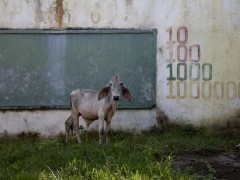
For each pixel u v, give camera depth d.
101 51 10.21
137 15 10.27
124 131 10.21
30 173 6.89
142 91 10.26
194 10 10.28
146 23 10.27
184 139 9.38
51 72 10.19
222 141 9.48
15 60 10.16
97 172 6.70
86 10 10.21
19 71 10.16
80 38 10.18
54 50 10.17
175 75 10.27
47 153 8.01
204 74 10.29
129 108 10.23
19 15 10.16
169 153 8.42
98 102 8.77
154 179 6.55
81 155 7.71
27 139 10.02
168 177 6.59
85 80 10.22
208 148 8.80
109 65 10.23
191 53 10.28
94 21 10.23
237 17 10.29
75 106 9.23
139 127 10.23
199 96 10.29
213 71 10.30
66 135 9.36
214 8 10.28
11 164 7.69
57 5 10.20
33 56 10.16
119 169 6.93
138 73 10.26
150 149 7.92
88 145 8.43
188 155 8.41
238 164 7.73
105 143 8.80
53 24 10.20
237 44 10.30
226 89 10.32
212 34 10.29
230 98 10.32
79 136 9.23
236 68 10.30
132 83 10.27
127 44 10.23
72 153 7.82
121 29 10.22
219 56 10.30
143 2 10.26
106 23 10.23
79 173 6.76
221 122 10.30
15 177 6.76
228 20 10.29
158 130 10.25
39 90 10.19
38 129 10.19
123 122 10.23
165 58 10.27
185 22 10.29
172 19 10.27
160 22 10.27
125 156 7.78
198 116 10.28
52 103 10.20
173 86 10.27
